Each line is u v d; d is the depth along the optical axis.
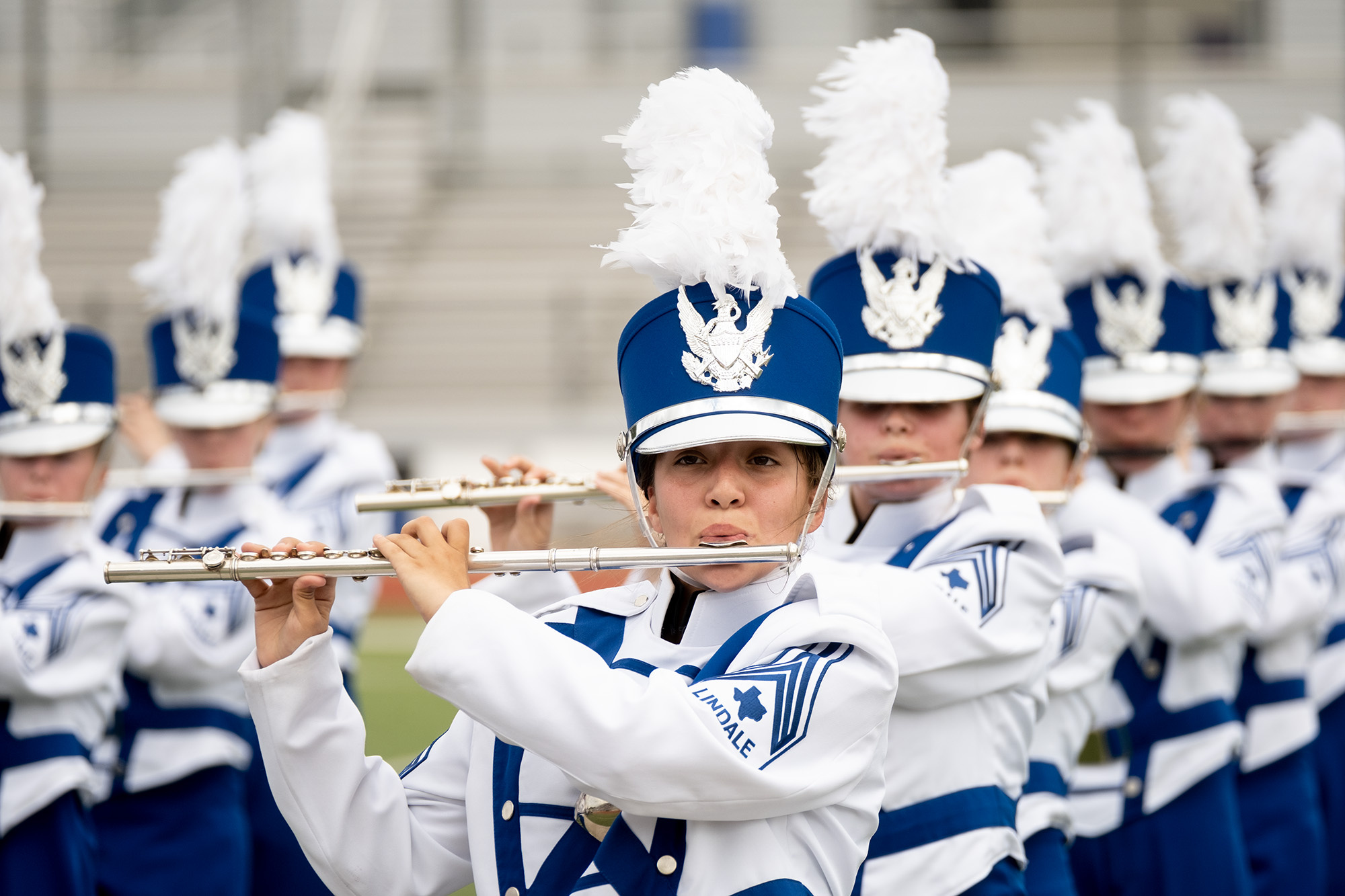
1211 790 14.70
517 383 55.19
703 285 7.75
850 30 65.00
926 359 10.73
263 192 25.48
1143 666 14.84
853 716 7.48
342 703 7.92
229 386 19.50
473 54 64.69
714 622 7.96
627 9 65.44
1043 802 12.02
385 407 54.34
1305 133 22.81
